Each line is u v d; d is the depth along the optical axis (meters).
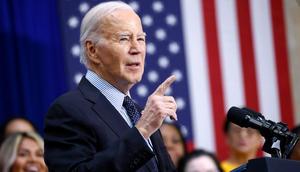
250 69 17.58
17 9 16.31
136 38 7.52
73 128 7.29
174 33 17.19
